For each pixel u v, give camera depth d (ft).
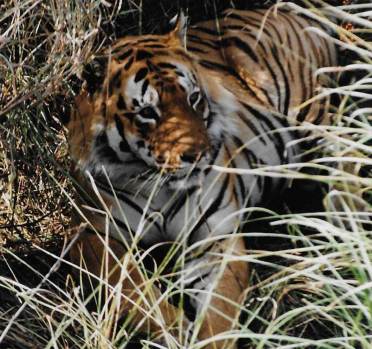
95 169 26.40
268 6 34.73
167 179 25.71
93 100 26.27
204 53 29.45
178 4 35.12
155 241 27.53
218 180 26.50
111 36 31.53
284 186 30.30
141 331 26.61
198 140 24.62
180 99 25.23
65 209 32.40
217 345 25.82
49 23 30.91
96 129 26.13
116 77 25.86
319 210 31.35
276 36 30.78
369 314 21.68
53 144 32.12
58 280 29.91
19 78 30.58
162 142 24.81
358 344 24.17
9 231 32.24
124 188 26.37
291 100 30.30
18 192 32.81
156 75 25.50
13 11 28.94
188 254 27.12
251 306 26.84
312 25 32.19
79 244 27.61
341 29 25.80
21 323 27.20
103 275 27.17
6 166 32.04
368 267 21.57
